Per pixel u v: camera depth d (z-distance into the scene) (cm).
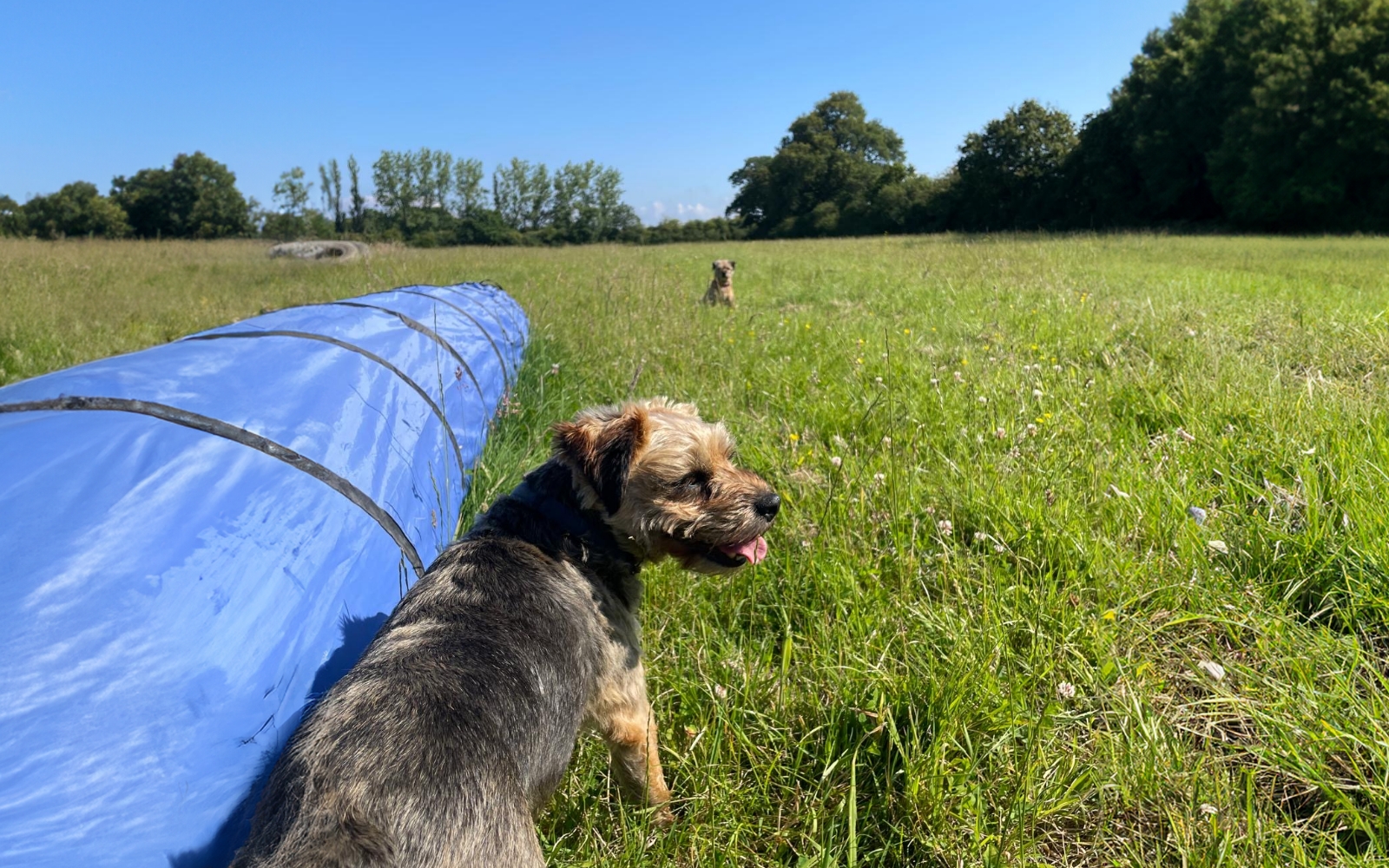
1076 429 107
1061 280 263
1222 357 129
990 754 56
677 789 60
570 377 151
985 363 144
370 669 43
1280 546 73
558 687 49
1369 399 105
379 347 100
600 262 489
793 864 54
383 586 67
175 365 71
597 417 63
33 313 212
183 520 53
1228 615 67
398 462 81
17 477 49
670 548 63
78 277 320
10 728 39
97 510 49
